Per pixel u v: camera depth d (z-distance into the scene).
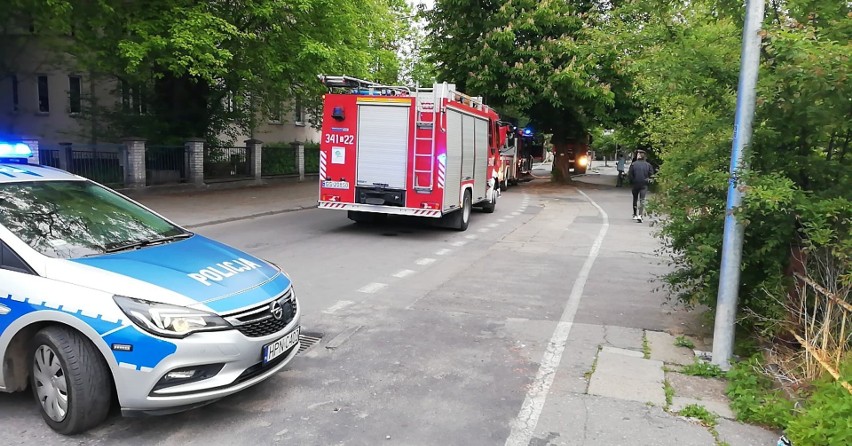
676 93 5.64
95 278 3.61
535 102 25.81
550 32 26.00
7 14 13.83
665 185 6.22
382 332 5.89
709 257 5.29
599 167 68.88
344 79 11.92
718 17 5.55
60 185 4.70
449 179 12.17
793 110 4.64
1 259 3.76
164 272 3.85
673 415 4.16
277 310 4.11
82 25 14.95
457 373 4.87
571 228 14.73
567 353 5.42
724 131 5.44
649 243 12.41
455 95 12.55
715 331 5.00
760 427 4.01
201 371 3.58
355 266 9.13
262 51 17.28
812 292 4.72
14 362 3.74
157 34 15.09
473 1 25.61
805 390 4.25
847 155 5.08
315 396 4.34
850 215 4.48
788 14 4.79
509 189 27.94
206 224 13.21
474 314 6.65
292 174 26.36
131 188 17.28
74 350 3.50
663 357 5.35
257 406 4.15
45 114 23.69
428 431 3.85
